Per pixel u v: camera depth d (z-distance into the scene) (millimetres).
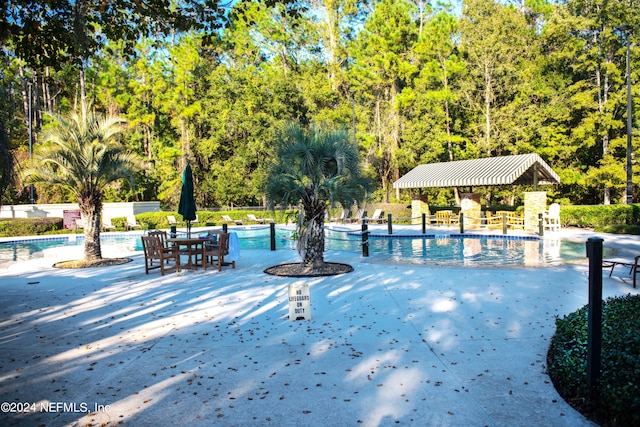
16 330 6977
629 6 29484
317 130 12469
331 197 11352
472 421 3928
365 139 34438
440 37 32625
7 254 19172
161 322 7289
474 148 32875
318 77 37875
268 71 38375
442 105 35125
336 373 5059
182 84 35094
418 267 12031
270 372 5121
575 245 16984
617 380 3785
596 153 32219
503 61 32250
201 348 5996
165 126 38375
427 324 6836
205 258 12344
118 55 33688
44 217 28391
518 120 31375
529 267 11703
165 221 29422
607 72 29766
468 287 9336
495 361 5305
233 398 4477
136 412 4219
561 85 33156
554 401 4273
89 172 14336
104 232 26625
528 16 36812
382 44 33156
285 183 11836
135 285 10430
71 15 8281
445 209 30250
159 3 8484
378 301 8352
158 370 5250
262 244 20266
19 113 34156
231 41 38875
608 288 8992
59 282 11070
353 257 14547
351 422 3959
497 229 23281
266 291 9445
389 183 37500
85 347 6109
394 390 4586
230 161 36344
